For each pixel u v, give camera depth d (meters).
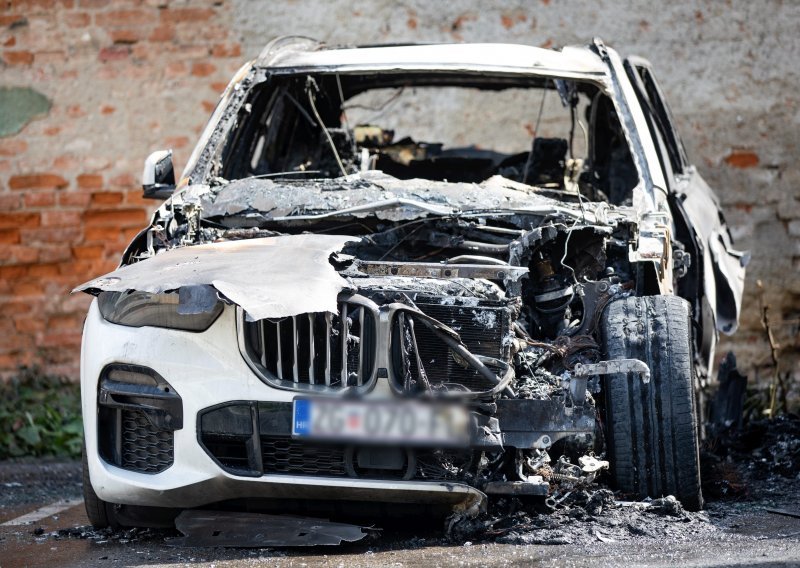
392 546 10.13
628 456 10.82
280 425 9.87
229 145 14.45
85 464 11.14
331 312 9.63
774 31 22.53
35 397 20.70
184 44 22.56
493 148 22.94
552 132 22.84
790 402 19.22
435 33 22.72
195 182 13.12
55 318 22.30
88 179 22.44
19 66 22.45
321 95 16.31
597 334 11.15
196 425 9.98
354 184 12.36
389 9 22.72
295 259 10.32
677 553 9.34
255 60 15.05
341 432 9.77
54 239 22.38
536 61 14.53
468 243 11.49
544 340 11.36
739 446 15.27
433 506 10.23
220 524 10.55
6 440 18.72
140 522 11.09
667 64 22.62
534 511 10.67
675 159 16.92
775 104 22.59
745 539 9.92
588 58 14.89
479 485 10.09
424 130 23.03
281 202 11.95
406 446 9.80
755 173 22.64
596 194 15.04
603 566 8.91
